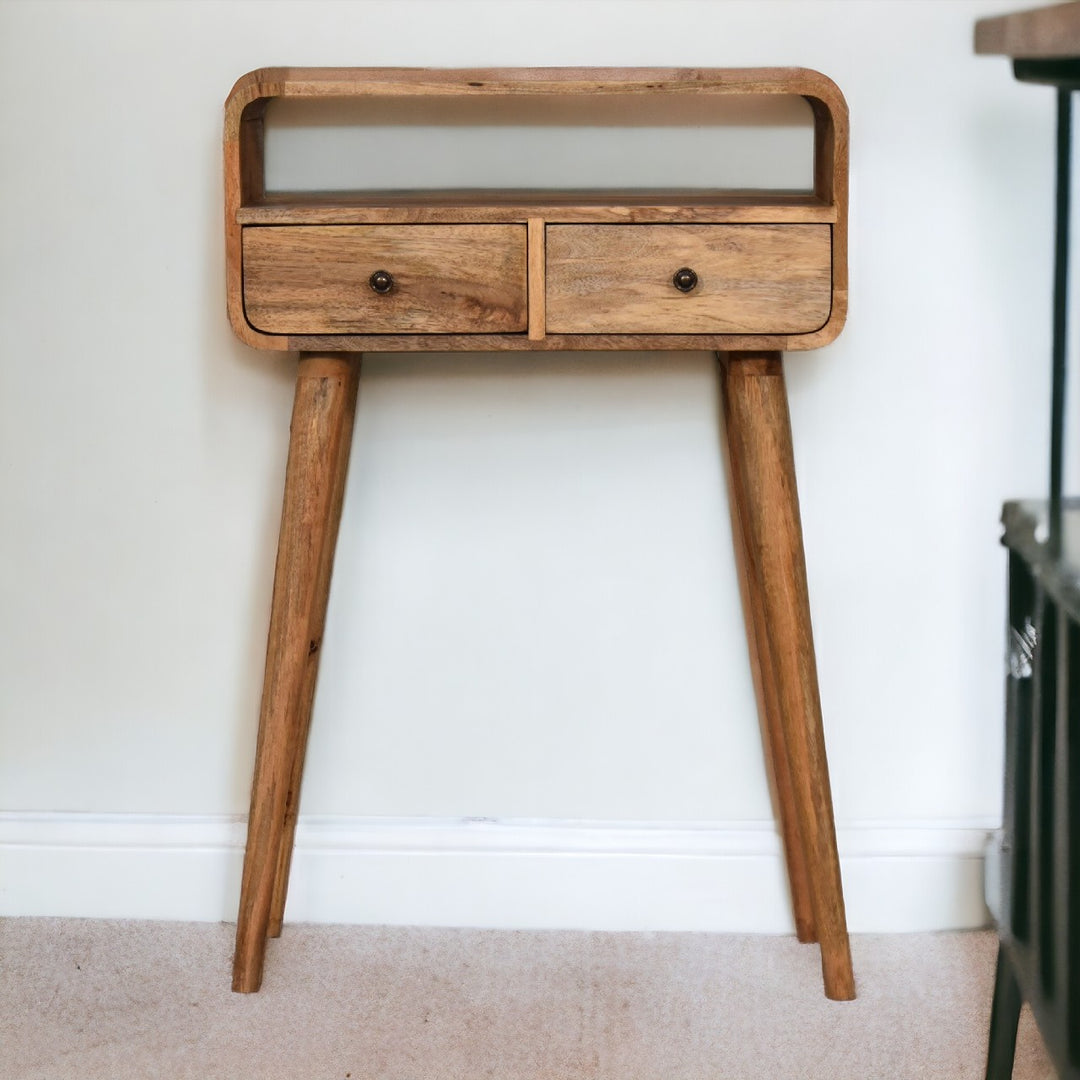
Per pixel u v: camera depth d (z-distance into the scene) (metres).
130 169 1.42
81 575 1.49
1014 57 1.37
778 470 1.29
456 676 1.50
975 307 1.42
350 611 1.49
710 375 1.44
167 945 1.46
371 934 1.49
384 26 1.39
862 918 1.50
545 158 1.41
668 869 1.50
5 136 1.42
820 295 1.23
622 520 1.47
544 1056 1.24
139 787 1.52
